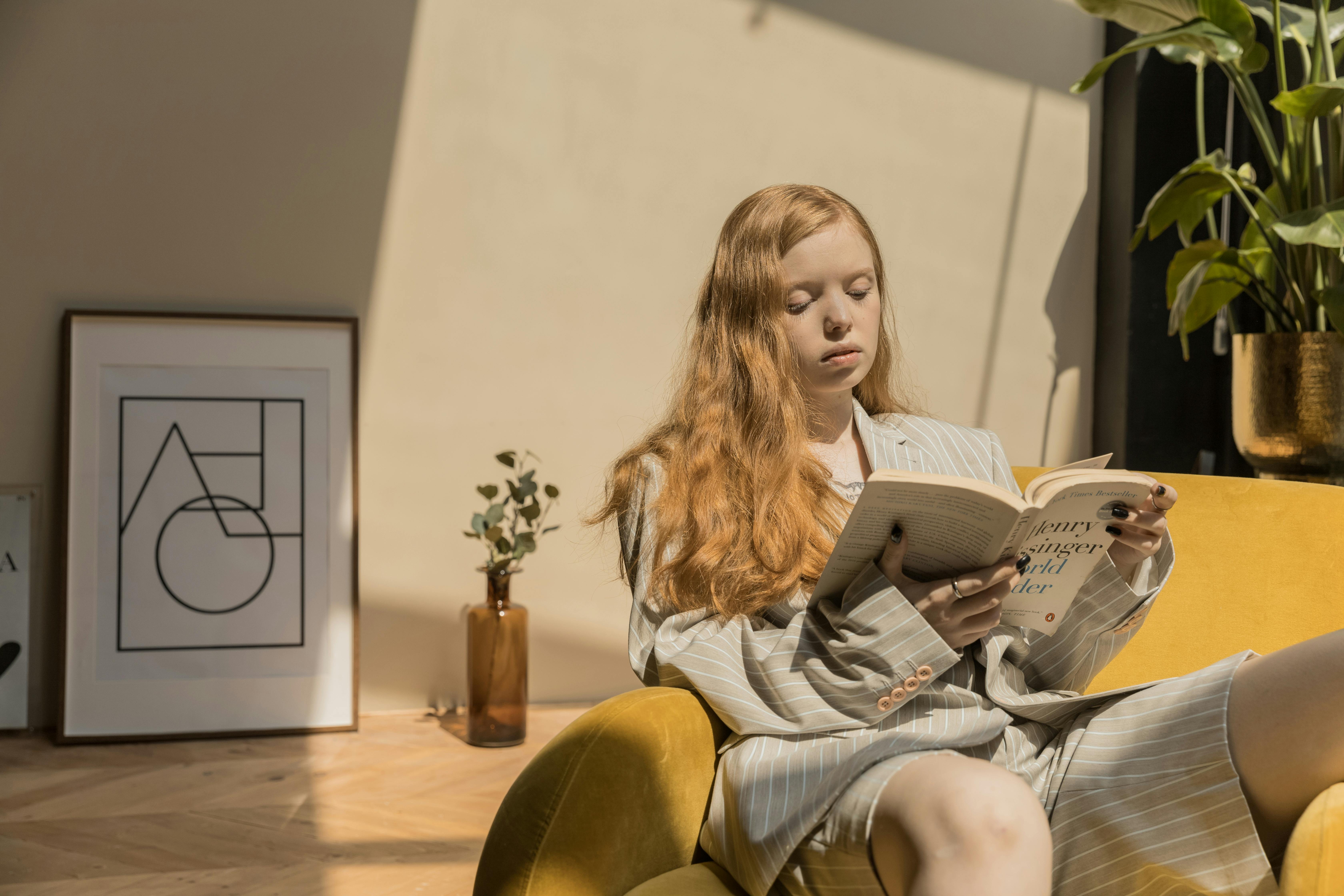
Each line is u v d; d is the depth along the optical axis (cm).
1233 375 266
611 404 302
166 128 279
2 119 272
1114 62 324
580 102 298
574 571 301
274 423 286
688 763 117
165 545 280
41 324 277
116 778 247
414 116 291
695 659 120
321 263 288
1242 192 248
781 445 134
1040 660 133
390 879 194
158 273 281
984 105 322
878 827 96
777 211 140
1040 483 113
